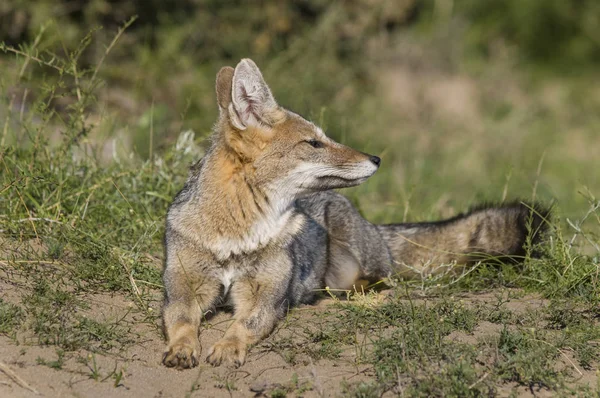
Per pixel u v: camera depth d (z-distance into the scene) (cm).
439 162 1992
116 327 812
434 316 850
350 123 1912
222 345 788
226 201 882
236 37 1983
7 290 858
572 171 2081
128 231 1062
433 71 2522
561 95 2662
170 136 1559
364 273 1095
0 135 1208
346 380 739
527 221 1083
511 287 1028
